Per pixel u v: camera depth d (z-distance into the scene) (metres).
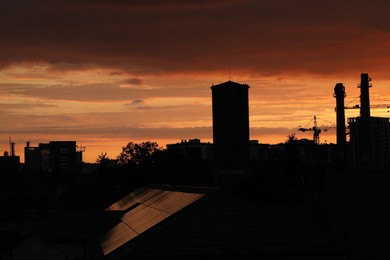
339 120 184.25
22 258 69.06
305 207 53.00
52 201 184.50
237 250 40.25
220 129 161.25
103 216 71.75
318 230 45.09
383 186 51.25
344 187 51.28
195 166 191.00
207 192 45.28
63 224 70.38
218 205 42.44
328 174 52.12
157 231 41.06
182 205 47.91
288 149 189.25
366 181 51.59
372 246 46.88
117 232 59.56
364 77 169.25
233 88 160.62
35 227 115.88
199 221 41.62
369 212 49.41
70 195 192.38
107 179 198.88
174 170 181.00
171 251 39.78
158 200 63.56
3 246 98.50
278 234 41.34
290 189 143.88
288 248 40.66
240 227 41.47
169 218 44.72
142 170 181.62
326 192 51.19
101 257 48.91
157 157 181.62
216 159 162.00
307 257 40.59
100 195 189.88
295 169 179.50
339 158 181.75
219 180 159.75
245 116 161.38
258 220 41.81
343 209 49.81
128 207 77.12
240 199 42.81
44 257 69.00
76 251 68.00
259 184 147.38
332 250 40.81
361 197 50.53
